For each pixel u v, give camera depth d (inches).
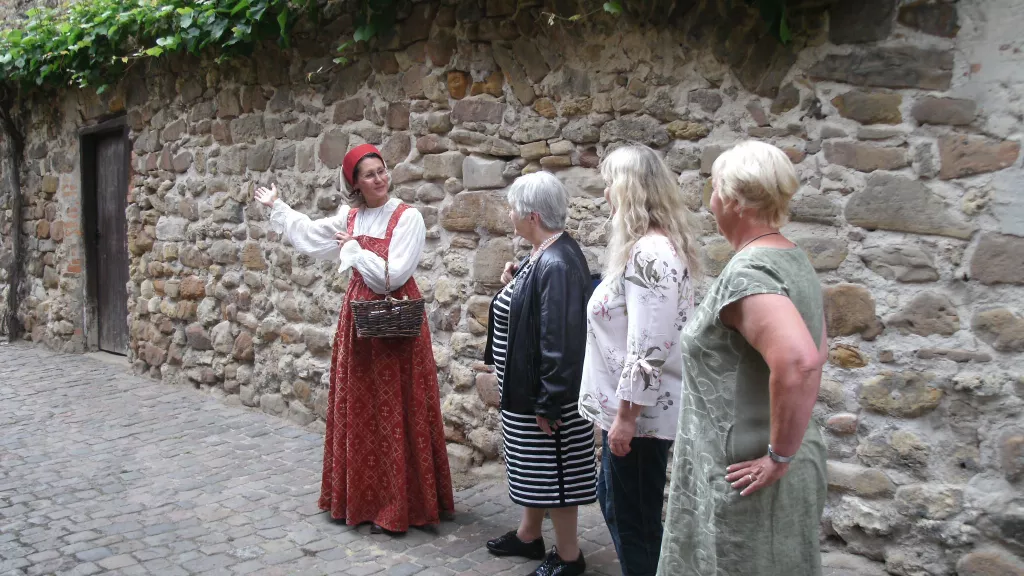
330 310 185.6
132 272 245.9
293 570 116.3
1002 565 101.5
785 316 65.3
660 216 91.0
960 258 104.1
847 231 112.3
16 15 296.4
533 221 107.0
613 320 93.0
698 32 123.3
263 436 183.0
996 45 100.0
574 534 112.9
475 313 156.6
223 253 210.5
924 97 105.3
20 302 302.7
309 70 181.8
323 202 182.5
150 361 239.6
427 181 162.4
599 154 136.8
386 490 130.0
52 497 145.6
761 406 70.6
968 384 103.3
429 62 158.4
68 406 209.9
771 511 70.4
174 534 129.0
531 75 143.6
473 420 158.2
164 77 222.7
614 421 90.7
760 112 118.6
